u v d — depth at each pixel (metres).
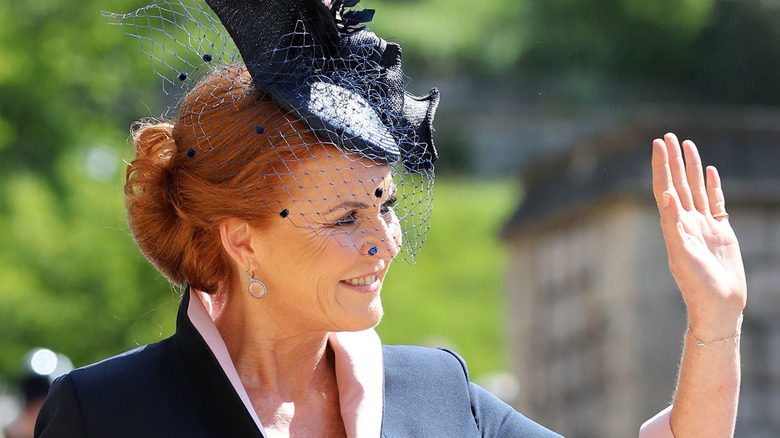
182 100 3.42
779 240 14.20
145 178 3.36
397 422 3.37
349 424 3.33
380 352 3.48
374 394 3.37
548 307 16.48
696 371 3.37
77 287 14.44
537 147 45.34
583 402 15.29
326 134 3.14
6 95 17.97
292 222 3.21
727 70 45.44
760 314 14.13
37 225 14.93
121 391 3.23
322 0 3.22
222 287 3.50
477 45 45.91
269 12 3.20
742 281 3.39
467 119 45.19
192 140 3.29
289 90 3.15
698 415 3.37
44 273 14.59
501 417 3.50
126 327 14.40
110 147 18.19
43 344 14.51
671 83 46.12
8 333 14.45
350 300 3.25
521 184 17.34
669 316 14.12
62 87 18.25
